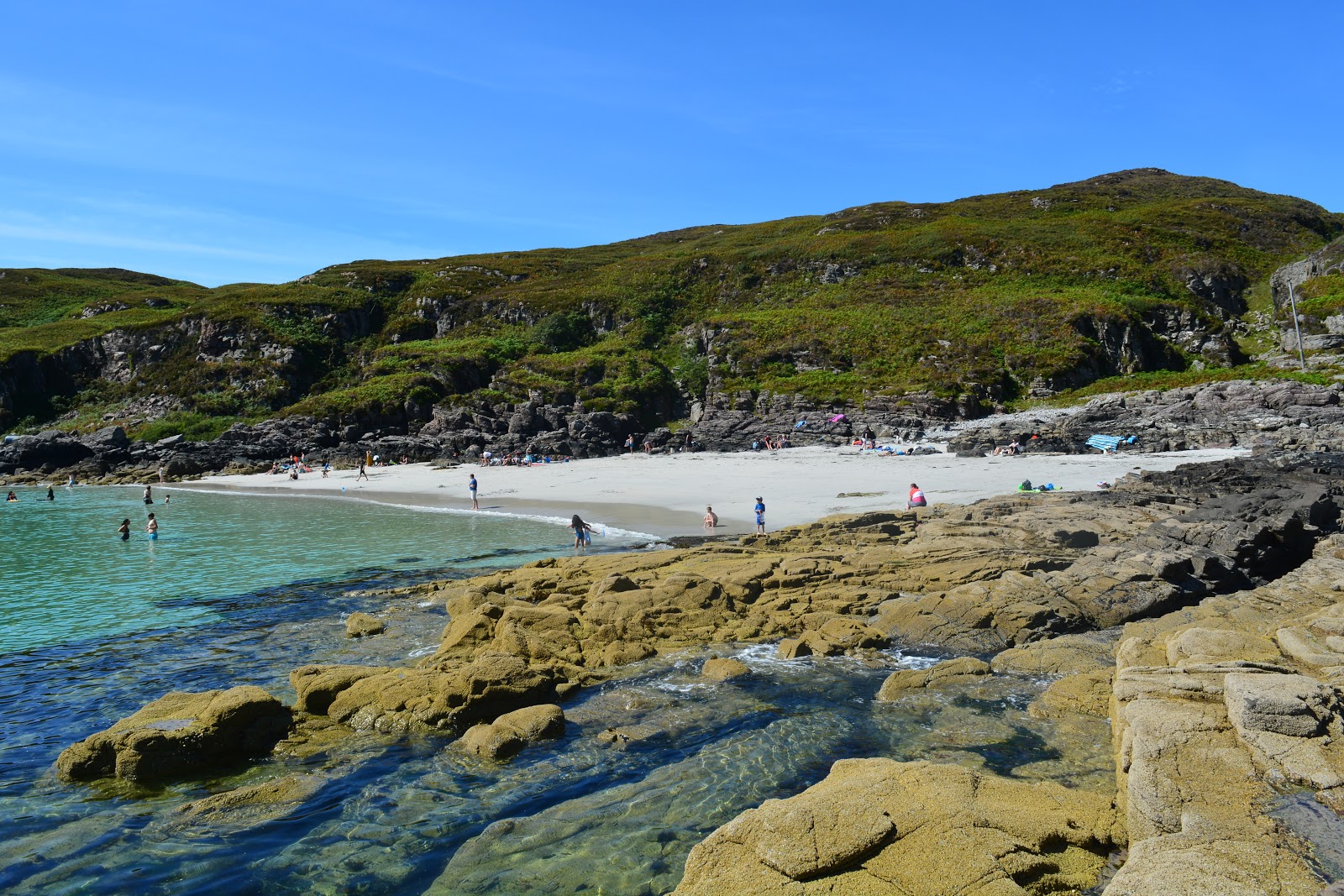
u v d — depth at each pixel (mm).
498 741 12906
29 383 94875
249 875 9852
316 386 94438
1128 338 75125
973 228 106562
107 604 24109
